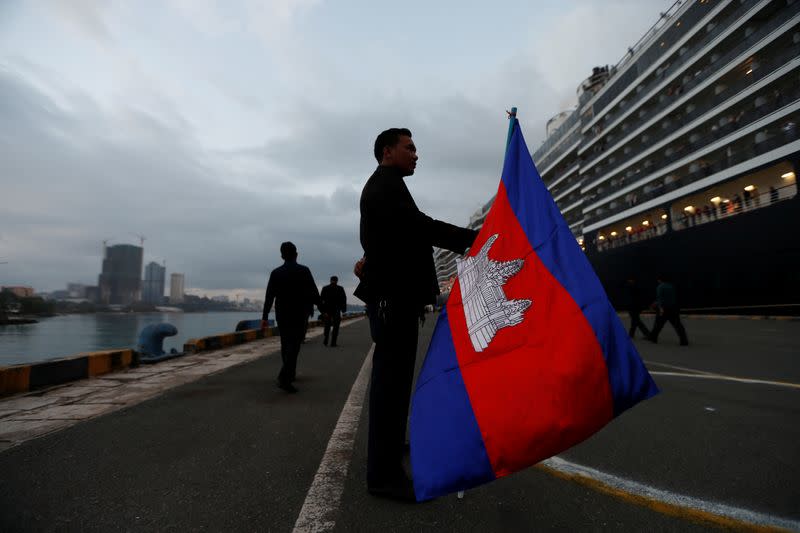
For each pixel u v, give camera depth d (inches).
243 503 70.3
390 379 71.7
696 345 329.7
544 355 56.2
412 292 71.7
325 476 81.7
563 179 1780.3
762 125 827.4
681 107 1082.1
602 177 1434.5
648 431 112.1
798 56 761.0
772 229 784.9
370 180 79.0
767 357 257.9
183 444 102.0
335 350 336.8
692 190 1011.3
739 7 913.5
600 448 99.2
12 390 160.7
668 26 1130.0
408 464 83.8
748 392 159.2
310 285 175.6
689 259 998.4
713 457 92.7
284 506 69.2
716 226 915.4
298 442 103.4
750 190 908.0
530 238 65.1
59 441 104.0
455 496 73.1
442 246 75.5
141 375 208.7
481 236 72.2
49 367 178.4
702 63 1033.5
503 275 64.8
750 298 824.9
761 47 842.2
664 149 1154.7
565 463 89.7
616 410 51.6
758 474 82.9
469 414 57.9
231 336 386.3
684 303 1010.1
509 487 77.2
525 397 55.0
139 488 76.5
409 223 71.4
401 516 65.4
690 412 131.0
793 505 69.6
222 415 130.1
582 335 54.9
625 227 1360.7
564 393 53.1
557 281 59.7
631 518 65.2
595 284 57.2
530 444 53.1
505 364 58.6
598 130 1470.2
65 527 62.5
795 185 764.0
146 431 112.8
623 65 1342.3
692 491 75.2
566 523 63.4
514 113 76.9
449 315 69.2
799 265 737.0
